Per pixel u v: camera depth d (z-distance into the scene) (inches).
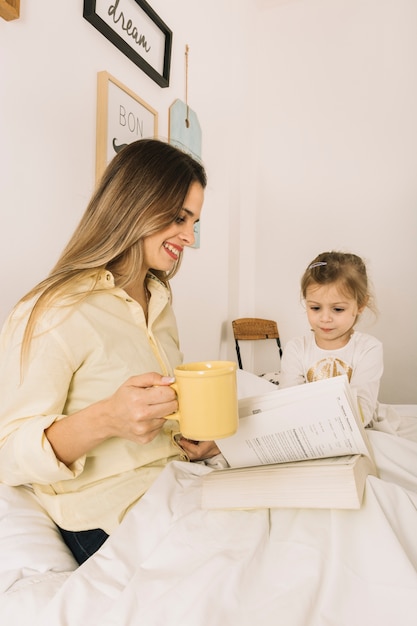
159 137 57.9
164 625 16.3
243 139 98.0
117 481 27.2
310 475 21.6
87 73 45.4
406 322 94.9
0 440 24.1
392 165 95.7
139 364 28.4
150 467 29.0
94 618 17.6
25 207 38.1
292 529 21.3
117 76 50.9
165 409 20.4
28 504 26.6
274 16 104.5
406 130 94.6
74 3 42.9
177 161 30.4
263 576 18.6
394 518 21.2
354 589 17.8
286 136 104.0
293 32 103.0
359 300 50.1
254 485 22.7
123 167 29.8
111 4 48.3
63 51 41.8
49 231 40.8
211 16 78.3
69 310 25.8
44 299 25.5
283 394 23.9
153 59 58.3
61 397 25.0
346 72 99.0
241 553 19.7
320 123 101.2
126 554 21.6
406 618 16.7
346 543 19.6
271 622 16.0
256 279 106.5
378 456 28.4
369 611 17.0
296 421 23.2
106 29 46.8
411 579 17.6
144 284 35.7
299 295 103.4
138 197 28.9
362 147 98.0
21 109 37.3
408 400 94.8
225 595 17.3
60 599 18.1
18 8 34.8
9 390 24.2
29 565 22.5
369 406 42.3
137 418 20.3
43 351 24.5
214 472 24.5
